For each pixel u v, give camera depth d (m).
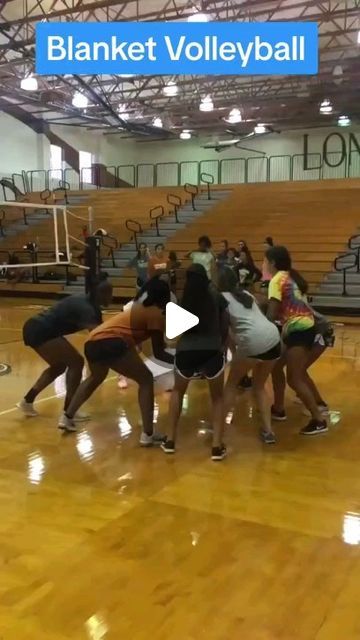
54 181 27.14
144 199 22.70
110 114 25.06
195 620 2.60
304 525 3.54
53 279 18.69
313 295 14.50
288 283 5.07
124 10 18.12
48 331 5.34
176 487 4.11
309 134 28.56
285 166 29.00
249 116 26.47
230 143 29.05
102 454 4.78
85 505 3.82
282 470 4.44
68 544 3.30
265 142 29.56
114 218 21.61
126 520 3.61
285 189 21.12
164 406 6.20
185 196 22.16
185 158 31.42
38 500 3.90
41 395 6.63
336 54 21.38
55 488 4.10
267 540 3.35
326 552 3.21
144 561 3.11
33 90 20.84
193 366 4.59
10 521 3.60
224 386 4.93
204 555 3.18
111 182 30.09
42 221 22.67
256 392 5.07
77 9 15.89
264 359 4.75
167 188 22.92
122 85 24.64
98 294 5.29
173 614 2.64
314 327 5.17
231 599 2.76
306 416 5.86
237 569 3.03
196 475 4.34
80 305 5.28
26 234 21.77
